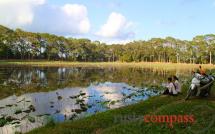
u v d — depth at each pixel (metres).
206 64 123.56
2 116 18.45
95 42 166.00
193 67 99.81
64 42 144.62
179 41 144.38
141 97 25.17
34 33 132.38
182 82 34.94
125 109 15.66
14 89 31.53
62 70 70.88
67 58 150.25
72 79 44.44
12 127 15.70
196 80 16.95
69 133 11.65
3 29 117.88
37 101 23.77
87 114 17.97
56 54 143.12
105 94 28.02
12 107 21.30
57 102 23.20
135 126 11.67
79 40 153.00
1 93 28.41
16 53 125.81
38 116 17.92
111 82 40.53
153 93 27.41
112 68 88.56
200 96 17.30
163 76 52.59
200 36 134.75
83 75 53.75
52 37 138.12
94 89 32.09
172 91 19.25
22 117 18.03
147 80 43.97
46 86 34.56
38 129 13.10
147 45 155.00
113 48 166.25
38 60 131.50
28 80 42.03
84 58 156.88
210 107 14.00
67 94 27.83
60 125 13.02
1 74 52.22
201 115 12.63
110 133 11.04
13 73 55.66
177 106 14.69
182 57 140.00
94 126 12.52
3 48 108.75
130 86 35.28
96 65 115.31
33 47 131.38
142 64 130.88
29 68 77.50
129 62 151.88
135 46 161.62
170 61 145.88
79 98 25.25
